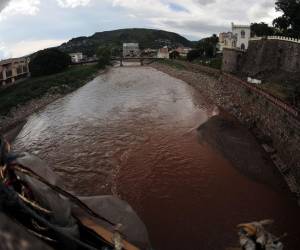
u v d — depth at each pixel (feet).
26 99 220.84
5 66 268.82
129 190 102.94
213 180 109.29
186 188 104.27
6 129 168.25
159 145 140.67
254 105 166.09
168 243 78.74
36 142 147.95
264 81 203.51
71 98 249.14
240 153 130.52
